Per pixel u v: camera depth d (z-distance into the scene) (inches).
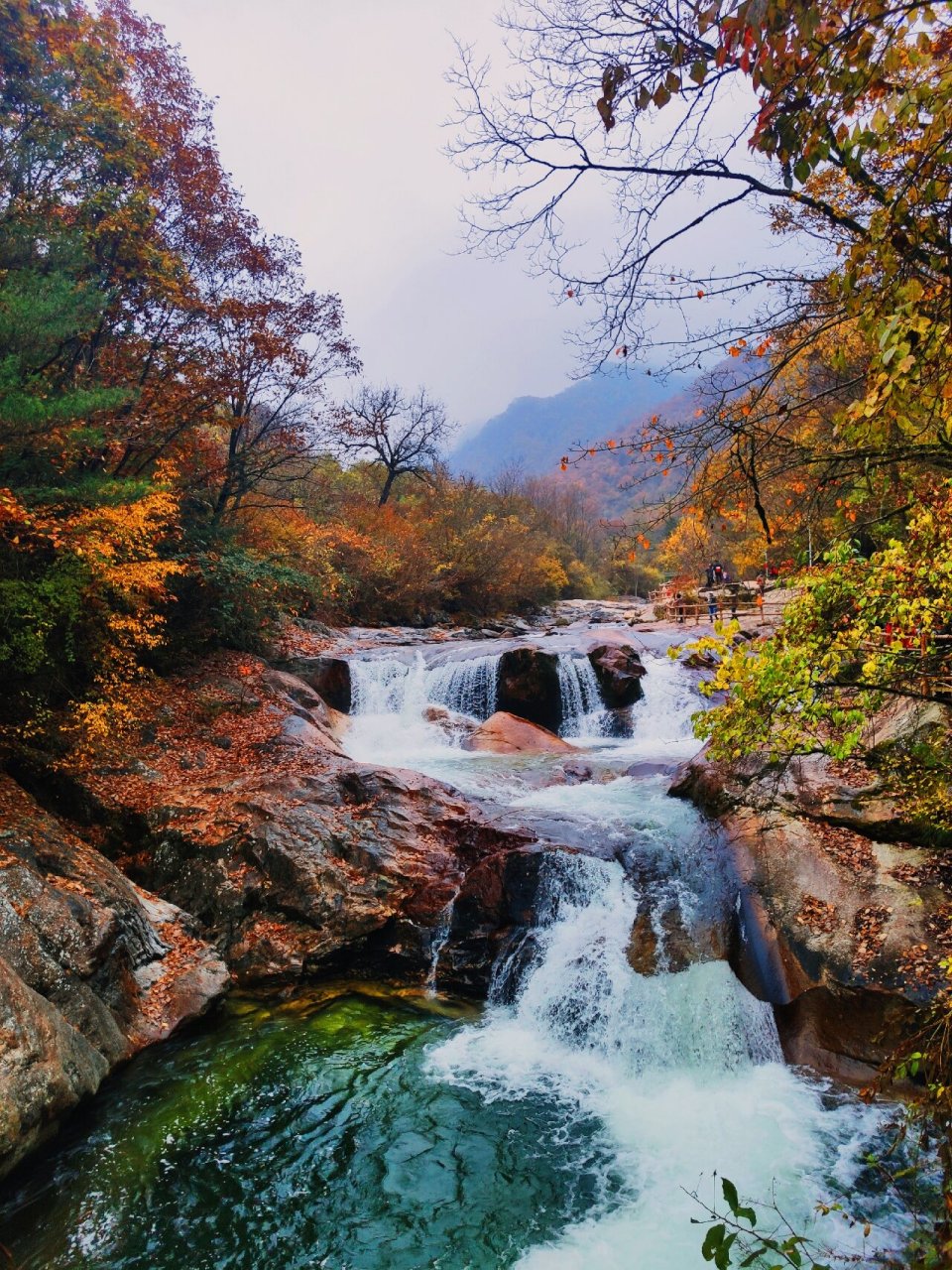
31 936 224.1
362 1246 176.7
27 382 337.7
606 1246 174.1
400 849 338.0
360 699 629.9
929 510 142.3
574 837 326.0
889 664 131.3
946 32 89.9
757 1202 181.8
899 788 263.9
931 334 91.9
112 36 488.7
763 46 86.3
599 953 279.3
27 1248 174.1
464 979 295.7
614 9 109.3
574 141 125.0
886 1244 165.2
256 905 314.2
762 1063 237.5
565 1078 243.4
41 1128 190.5
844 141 92.2
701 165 120.0
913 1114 129.6
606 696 636.7
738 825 309.1
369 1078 241.1
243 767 417.4
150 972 265.9
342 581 831.7
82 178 480.1
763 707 141.2
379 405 1310.3
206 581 529.0
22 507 315.6
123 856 341.4
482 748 542.3
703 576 855.1
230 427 631.8
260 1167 201.0
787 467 150.2
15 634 324.8
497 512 1477.6
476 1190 193.2
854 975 232.2
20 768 355.6
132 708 424.8
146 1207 187.0
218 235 625.0
